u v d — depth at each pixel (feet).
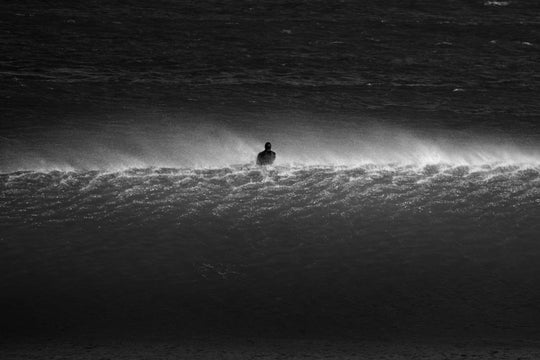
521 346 182.91
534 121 423.64
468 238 241.14
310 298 207.00
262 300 205.77
